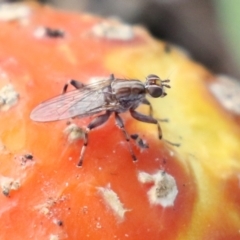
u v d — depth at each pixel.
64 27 0.05
